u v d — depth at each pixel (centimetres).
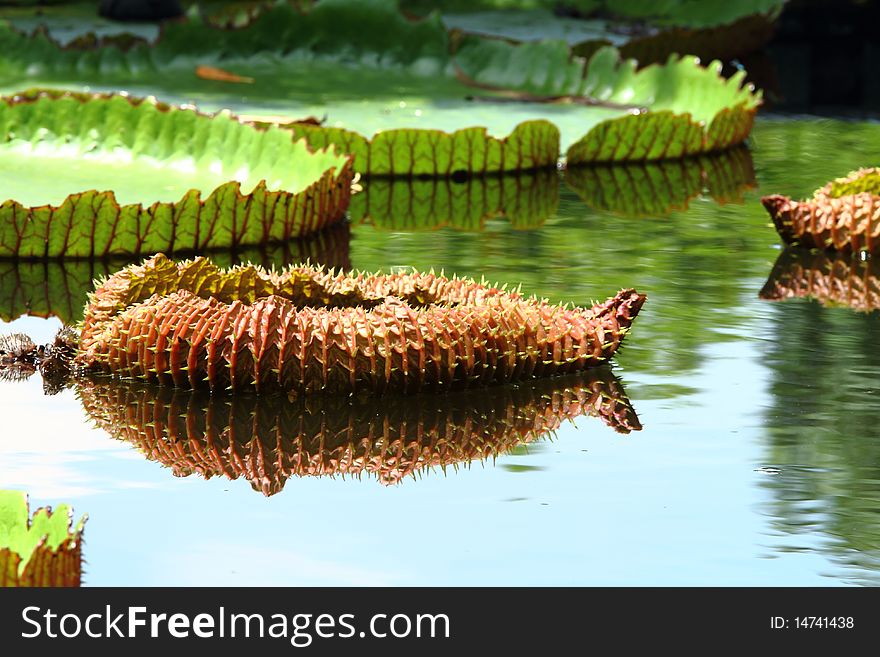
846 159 1073
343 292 591
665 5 1605
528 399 546
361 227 868
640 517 434
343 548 412
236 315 550
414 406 536
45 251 773
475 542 416
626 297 593
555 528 426
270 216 806
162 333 552
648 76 1216
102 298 581
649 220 889
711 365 588
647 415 527
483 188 990
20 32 1308
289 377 542
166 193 860
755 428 513
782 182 996
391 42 1357
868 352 605
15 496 397
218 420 520
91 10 1678
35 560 359
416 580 392
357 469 477
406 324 545
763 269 757
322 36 1371
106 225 773
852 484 460
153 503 445
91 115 941
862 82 1424
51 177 880
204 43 1349
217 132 923
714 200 948
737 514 436
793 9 1620
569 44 1378
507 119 1138
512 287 709
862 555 408
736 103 1108
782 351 606
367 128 1084
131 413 527
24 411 529
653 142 1070
